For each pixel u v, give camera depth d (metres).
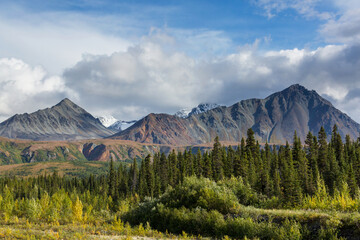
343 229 24.44
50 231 30.66
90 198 123.94
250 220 29.77
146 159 133.88
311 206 41.47
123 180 141.75
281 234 25.72
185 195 42.56
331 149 103.69
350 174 75.00
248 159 100.50
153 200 47.06
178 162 140.38
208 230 32.97
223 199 37.97
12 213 57.62
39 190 152.75
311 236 25.14
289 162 94.19
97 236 28.31
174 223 36.75
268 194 70.38
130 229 34.78
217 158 105.69
